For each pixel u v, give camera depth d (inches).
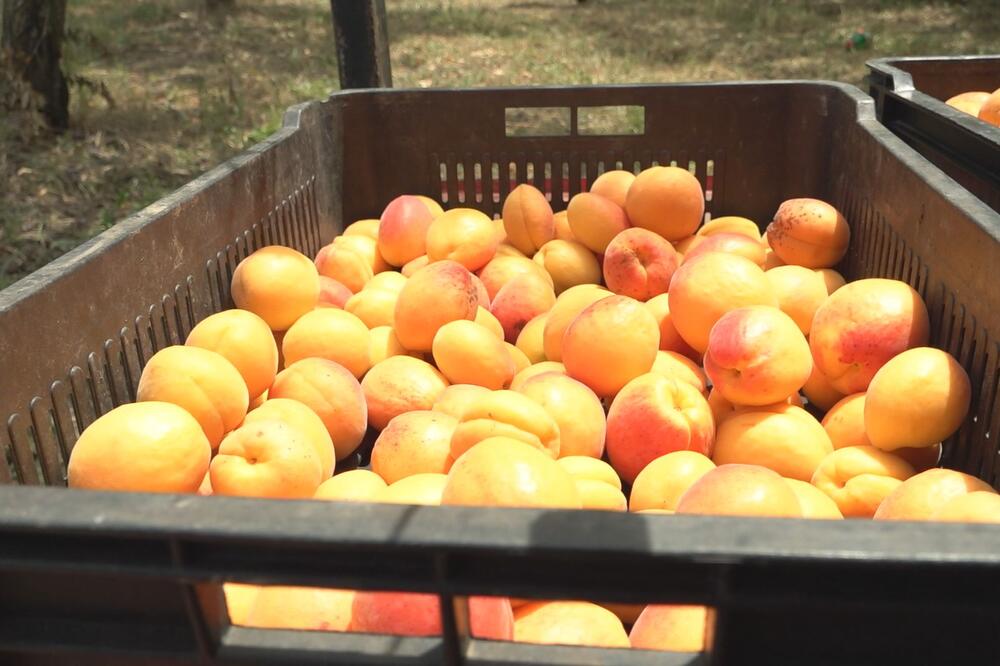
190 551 30.5
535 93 110.6
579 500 48.6
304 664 32.8
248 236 88.3
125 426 53.4
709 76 317.4
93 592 33.1
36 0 231.8
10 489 31.3
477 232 98.7
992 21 393.1
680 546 27.7
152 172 216.7
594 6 501.4
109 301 64.5
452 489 47.3
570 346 74.4
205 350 65.5
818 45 362.9
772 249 97.0
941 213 68.2
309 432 65.5
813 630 30.6
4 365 53.2
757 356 65.9
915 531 28.0
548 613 48.5
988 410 59.3
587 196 101.5
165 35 404.8
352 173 114.0
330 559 30.3
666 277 89.4
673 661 31.8
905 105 100.4
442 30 427.8
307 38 406.3
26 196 197.6
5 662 34.7
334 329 80.4
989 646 30.1
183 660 33.2
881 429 62.8
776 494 49.1
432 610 40.2
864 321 70.3
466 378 76.6
